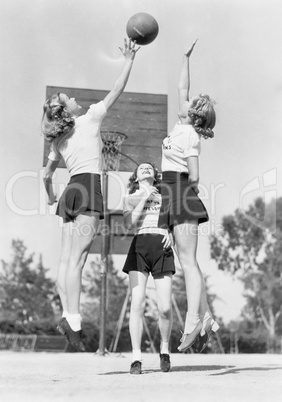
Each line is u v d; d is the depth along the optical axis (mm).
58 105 4930
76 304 4844
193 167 5082
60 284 4930
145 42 5625
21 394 3645
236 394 3701
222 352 28328
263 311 36188
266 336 32344
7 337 23188
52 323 33781
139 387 3963
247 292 36562
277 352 31594
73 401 3424
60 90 12312
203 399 3516
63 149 5012
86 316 32438
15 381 4457
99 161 5031
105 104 5059
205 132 5230
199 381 4410
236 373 5285
